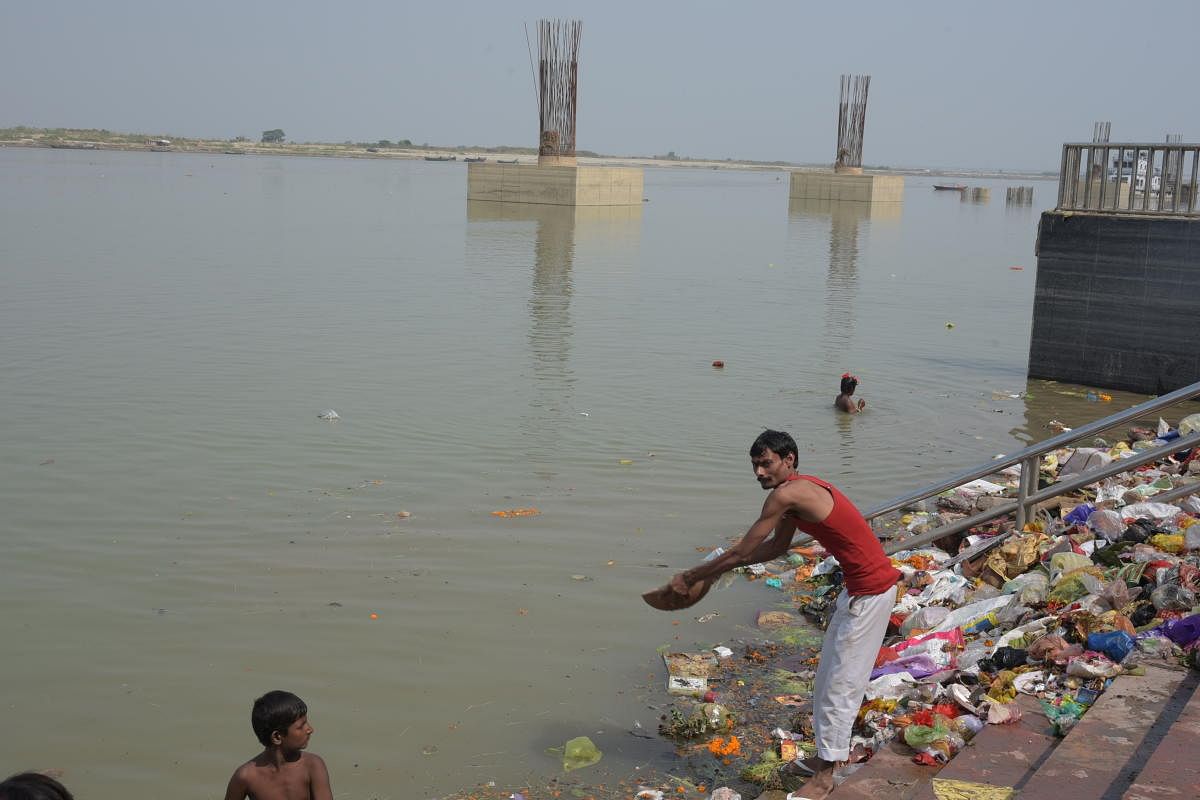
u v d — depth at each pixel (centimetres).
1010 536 866
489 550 926
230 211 4788
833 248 3988
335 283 2528
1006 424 1421
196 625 773
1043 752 546
